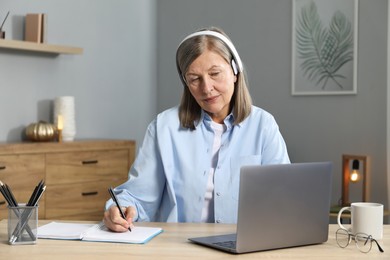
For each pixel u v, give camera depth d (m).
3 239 1.99
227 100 2.27
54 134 4.50
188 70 2.23
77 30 4.96
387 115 4.41
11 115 4.54
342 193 4.43
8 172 3.98
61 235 2.00
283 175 1.85
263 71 5.10
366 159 4.32
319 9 4.77
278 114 5.02
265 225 1.83
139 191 2.39
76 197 4.36
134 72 5.45
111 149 4.58
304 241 1.93
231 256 1.78
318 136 4.80
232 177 2.35
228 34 5.28
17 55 4.56
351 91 4.61
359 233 1.99
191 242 1.95
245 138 2.38
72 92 4.95
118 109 5.32
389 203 4.39
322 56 4.76
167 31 5.62
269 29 5.05
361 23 4.57
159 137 2.39
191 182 2.35
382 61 4.45
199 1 5.43
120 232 2.05
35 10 4.66
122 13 5.32
